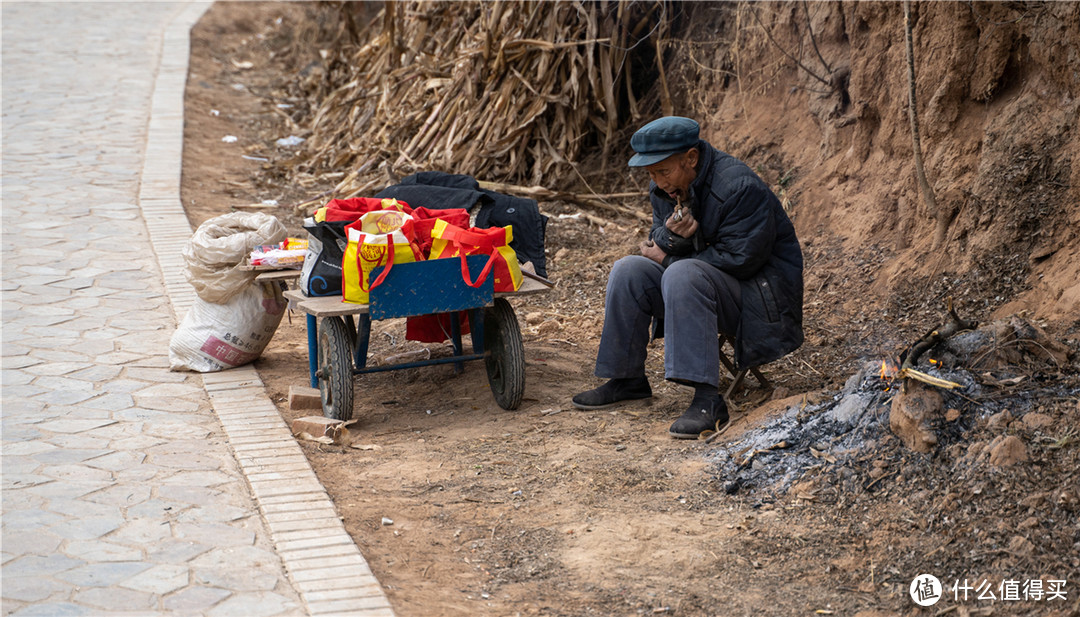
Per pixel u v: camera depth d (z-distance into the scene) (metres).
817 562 3.68
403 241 4.81
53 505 4.09
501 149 9.46
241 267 5.70
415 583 3.63
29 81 14.95
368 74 12.11
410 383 5.88
